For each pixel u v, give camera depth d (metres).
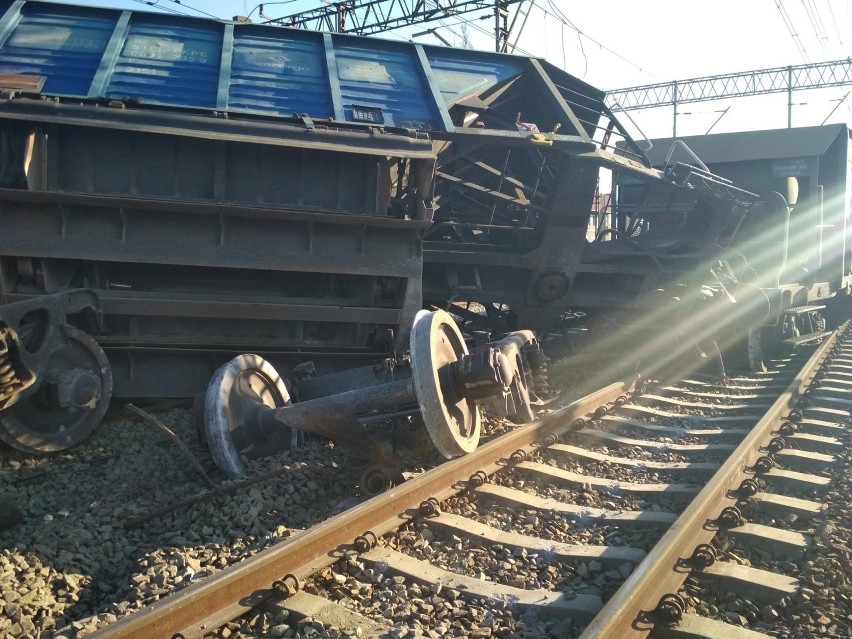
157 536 4.83
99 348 6.58
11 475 5.59
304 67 8.97
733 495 5.24
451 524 4.74
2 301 6.91
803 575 4.10
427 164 7.74
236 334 7.87
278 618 3.55
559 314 10.48
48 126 6.98
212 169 7.52
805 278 13.23
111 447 6.42
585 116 11.09
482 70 9.99
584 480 5.86
